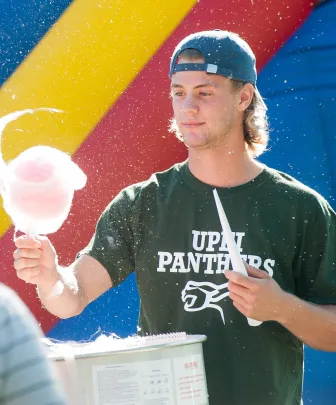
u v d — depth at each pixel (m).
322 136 10.62
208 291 6.96
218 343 6.87
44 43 10.76
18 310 3.09
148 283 7.13
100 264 7.19
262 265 7.00
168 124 10.73
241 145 7.19
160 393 5.73
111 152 10.71
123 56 10.74
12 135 10.61
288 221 7.05
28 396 2.98
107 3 10.75
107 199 10.65
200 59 7.02
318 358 10.30
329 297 7.12
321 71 10.70
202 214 7.07
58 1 10.80
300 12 10.82
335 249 7.16
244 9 10.77
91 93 10.75
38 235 6.48
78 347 6.10
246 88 7.20
